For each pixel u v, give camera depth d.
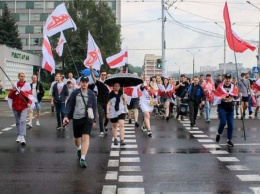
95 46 17.92
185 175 8.58
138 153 11.19
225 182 7.99
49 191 7.30
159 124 18.16
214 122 18.91
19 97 12.60
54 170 9.02
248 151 11.49
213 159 10.35
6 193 7.15
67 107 9.58
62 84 16.42
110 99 12.33
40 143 12.82
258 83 21.12
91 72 14.17
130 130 16.14
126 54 21.89
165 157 10.61
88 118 9.48
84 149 9.42
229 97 12.27
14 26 84.69
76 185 7.73
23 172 8.81
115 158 10.46
